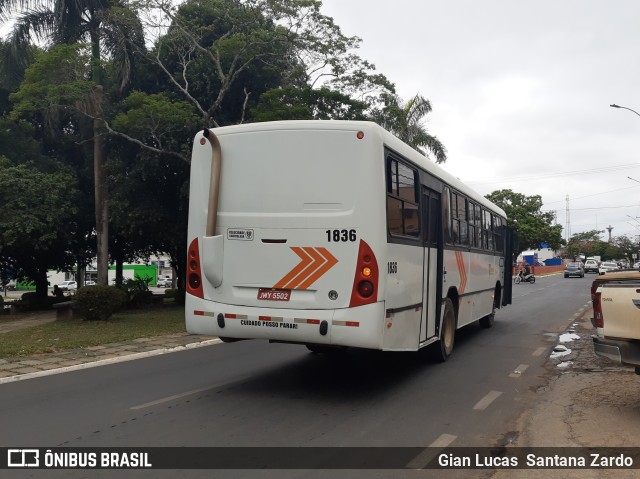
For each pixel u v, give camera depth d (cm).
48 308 2650
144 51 1922
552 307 2083
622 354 594
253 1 1838
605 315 619
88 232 2448
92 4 1817
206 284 723
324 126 678
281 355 1023
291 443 535
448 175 970
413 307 764
